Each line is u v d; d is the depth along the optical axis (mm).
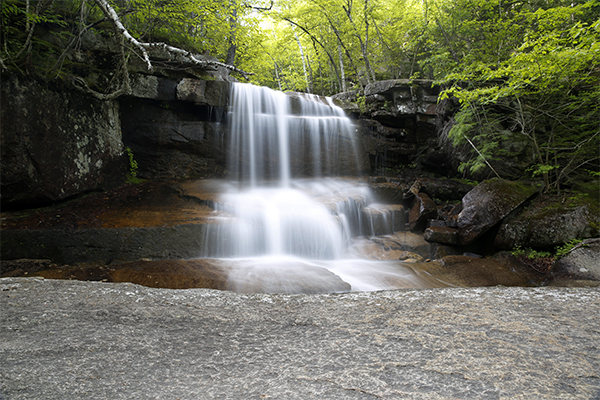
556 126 8984
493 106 9641
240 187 9203
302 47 22188
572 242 6754
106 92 8203
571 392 1583
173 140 9773
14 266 5242
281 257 6820
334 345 2158
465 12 10680
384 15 17000
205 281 4871
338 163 11469
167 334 2344
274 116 10703
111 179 8766
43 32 7801
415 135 13086
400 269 6555
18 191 6621
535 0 10250
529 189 8188
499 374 1751
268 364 1915
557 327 2410
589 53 6020
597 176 8719
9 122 6332
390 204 9586
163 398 1559
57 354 1995
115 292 3209
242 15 13445
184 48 10656
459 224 8094
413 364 1873
